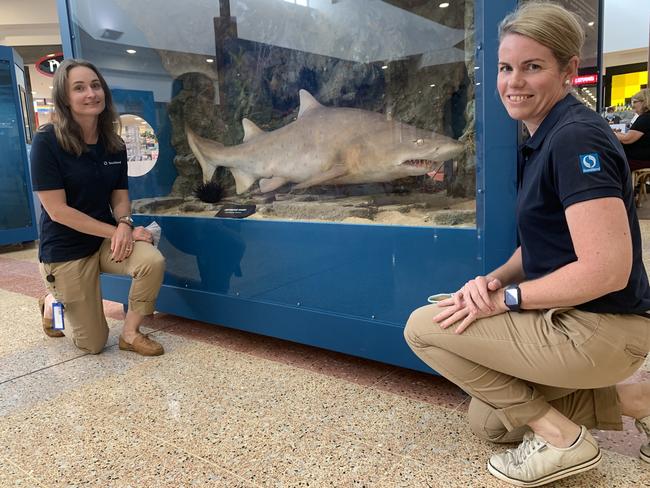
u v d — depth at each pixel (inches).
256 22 108.8
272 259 95.5
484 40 65.8
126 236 96.0
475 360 53.8
